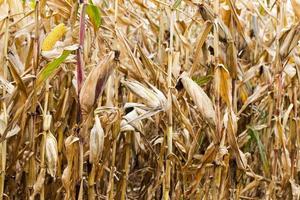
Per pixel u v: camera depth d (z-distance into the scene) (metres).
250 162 3.39
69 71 2.54
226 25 2.74
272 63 3.00
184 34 3.15
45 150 2.12
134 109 2.32
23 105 2.19
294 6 2.61
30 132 2.32
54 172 2.09
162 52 2.85
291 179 3.10
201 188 2.95
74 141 2.07
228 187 2.74
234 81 2.61
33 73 2.17
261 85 3.04
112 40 2.76
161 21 2.84
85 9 1.99
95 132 2.07
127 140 2.64
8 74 2.66
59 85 2.94
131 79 2.48
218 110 2.38
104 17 2.71
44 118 2.15
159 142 2.70
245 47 2.95
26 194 2.62
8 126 2.12
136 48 2.63
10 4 2.63
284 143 2.82
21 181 2.93
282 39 2.69
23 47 2.91
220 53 2.66
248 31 3.29
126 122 2.28
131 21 3.06
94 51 2.52
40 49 2.40
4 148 2.22
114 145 2.36
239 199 2.99
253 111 3.17
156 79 2.49
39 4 2.23
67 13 2.49
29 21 2.79
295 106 3.00
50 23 2.76
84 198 3.03
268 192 2.90
